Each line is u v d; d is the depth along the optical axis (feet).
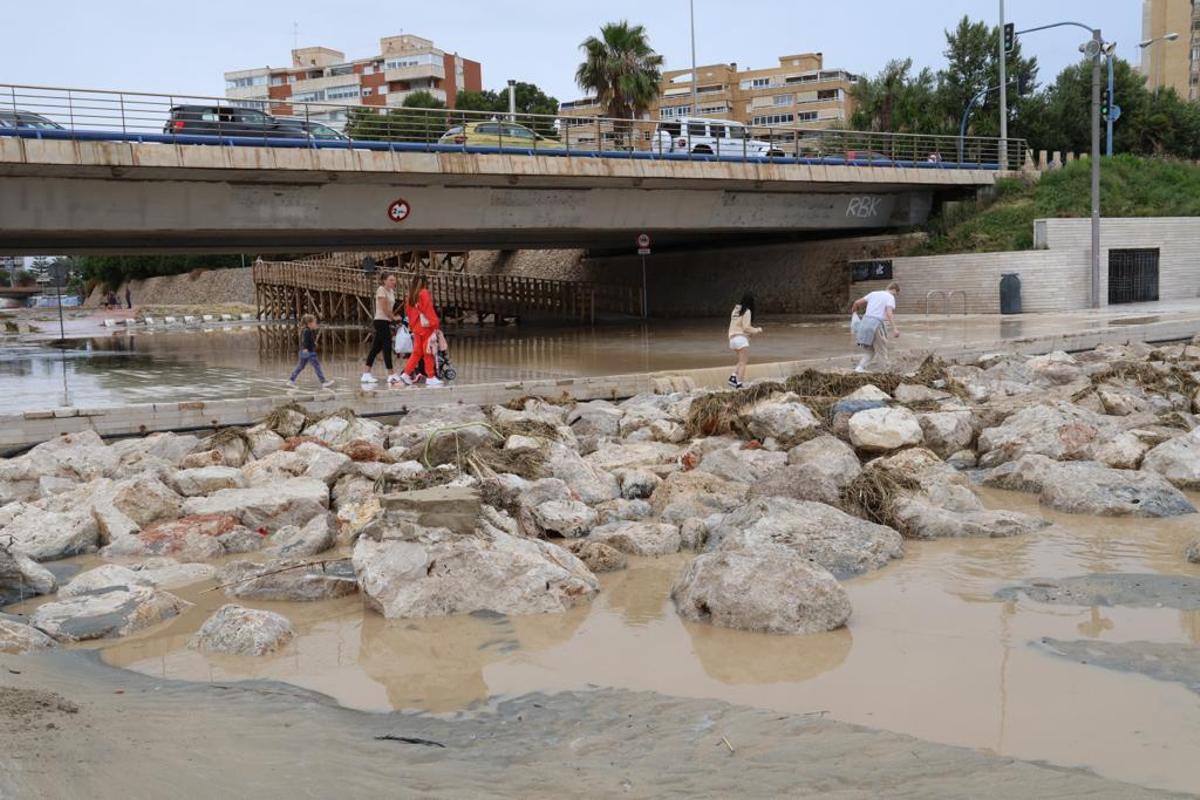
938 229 125.08
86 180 80.02
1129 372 53.62
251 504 32.55
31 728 14.20
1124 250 112.78
